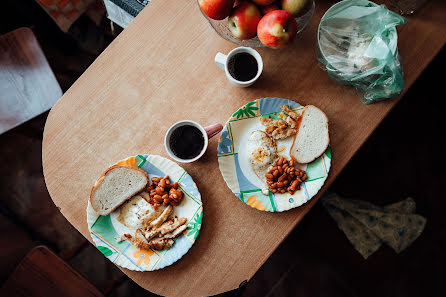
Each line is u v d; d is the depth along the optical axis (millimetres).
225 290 888
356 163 1547
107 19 1519
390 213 1378
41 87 1196
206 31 976
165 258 868
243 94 957
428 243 1473
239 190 895
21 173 1568
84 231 917
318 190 889
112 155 940
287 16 769
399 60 922
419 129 1588
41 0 1268
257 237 901
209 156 933
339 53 898
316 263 1390
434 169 1551
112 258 871
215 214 911
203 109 952
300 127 914
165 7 987
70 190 928
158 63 967
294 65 965
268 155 901
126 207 900
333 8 876
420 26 977
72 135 943
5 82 1188
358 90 950
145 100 955
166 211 883
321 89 958
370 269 1370
